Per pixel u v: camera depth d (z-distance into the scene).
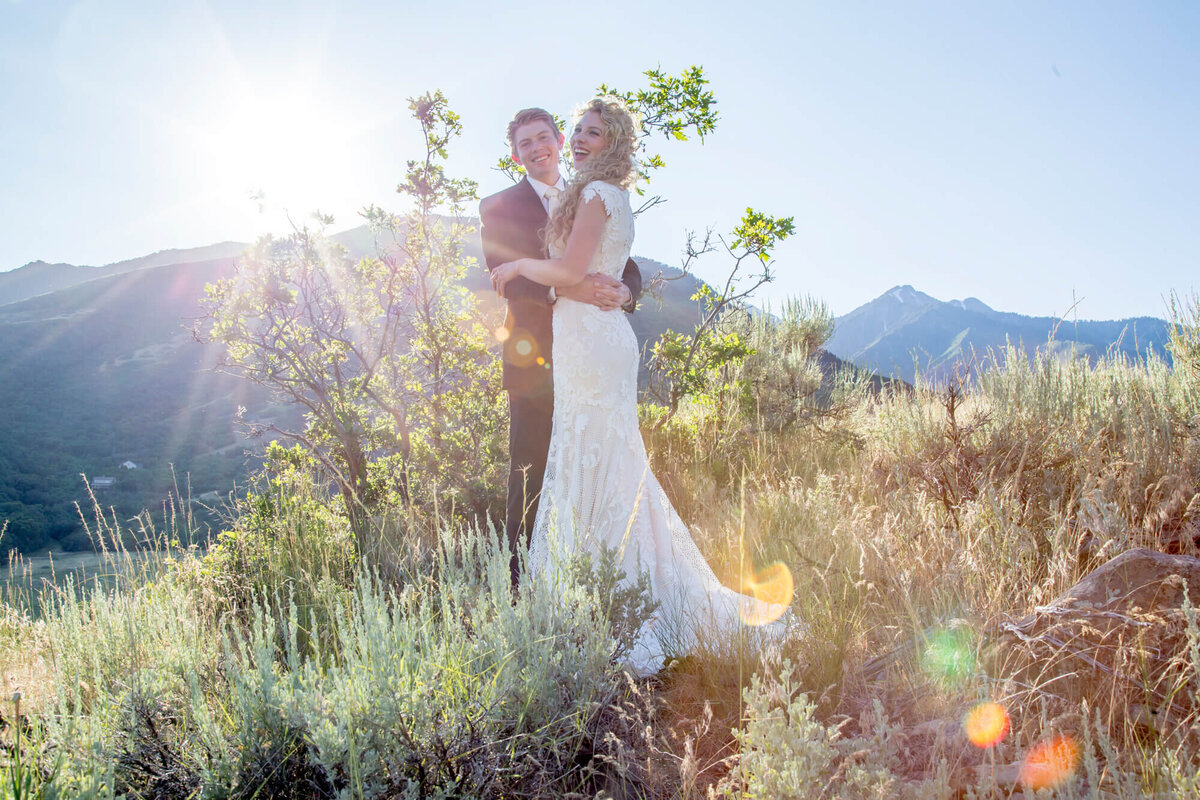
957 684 1.97
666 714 2.21
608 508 3.12
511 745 1.78
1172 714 1.71
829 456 6.20
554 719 1.92
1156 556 2.07
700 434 6.30
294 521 3.99
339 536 3.95
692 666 2.45
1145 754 1.56
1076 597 2.08
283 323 5.19
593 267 3.18
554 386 3.31
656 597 3.07
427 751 1.70
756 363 7.59
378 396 5.32
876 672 2.25
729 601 3.08
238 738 1.72
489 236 3.71
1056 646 1.96
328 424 5.31
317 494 4.80
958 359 5.22
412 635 1.99
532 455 3.57
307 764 1.68
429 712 1.74
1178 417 3.66
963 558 2.60
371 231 5.54
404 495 4.91
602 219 3.09
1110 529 2.46
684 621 2.81
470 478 4.84
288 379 5.25
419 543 3.58
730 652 2.39
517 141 3.80
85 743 1.62
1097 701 1.83
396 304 5.53
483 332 5.81
